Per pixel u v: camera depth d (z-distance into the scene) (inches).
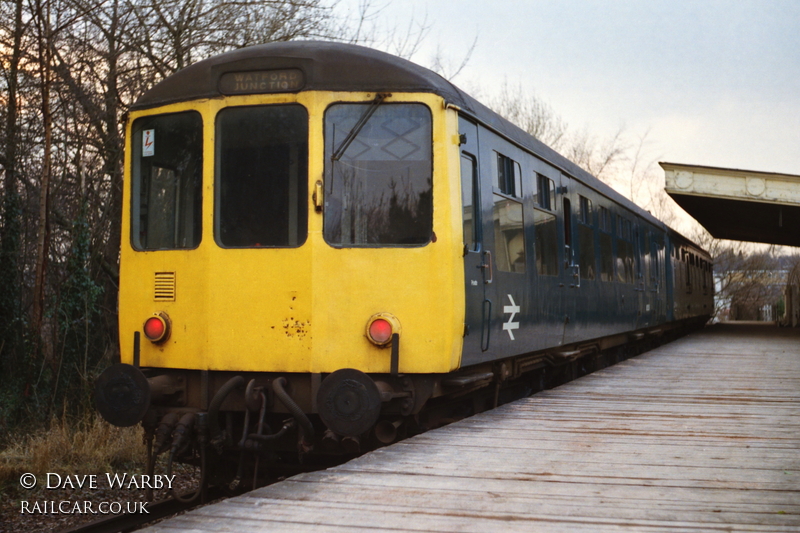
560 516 136.3
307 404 219.0
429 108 223.6
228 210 225.9
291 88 223.5
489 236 261.1
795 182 579.2
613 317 482.9
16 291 582.6
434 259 219.1
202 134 229.5
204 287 224.4
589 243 426.6
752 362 487.8
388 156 222.8
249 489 241.4
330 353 217.0
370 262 218.7
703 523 132.8
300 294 217.9
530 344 307.3
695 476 168.1
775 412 265.0
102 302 647.1
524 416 253.6
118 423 217.6
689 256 971.3
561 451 193.9
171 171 235.0
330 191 220.2
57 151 596.1
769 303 2233.0
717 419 248.7
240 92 226.4
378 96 222.1
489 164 267.3
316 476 165.3
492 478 164.2
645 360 508.7
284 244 221.8
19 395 533.0
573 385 352.5
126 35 576.7
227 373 223.9
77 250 581.9
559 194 366.9
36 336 543.2
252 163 225.5
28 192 613.0
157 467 402.6
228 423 224.2
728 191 592.7
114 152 612.7
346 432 202.2
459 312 224.2
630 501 147.0
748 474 170.2
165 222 235.0
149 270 234.4
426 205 221.6
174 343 228.5
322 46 228.4
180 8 578.2
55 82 540.7
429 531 126.8
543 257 331.6
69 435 441.7
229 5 585.6
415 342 217.3
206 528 128.0
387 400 211.3
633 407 276.2
